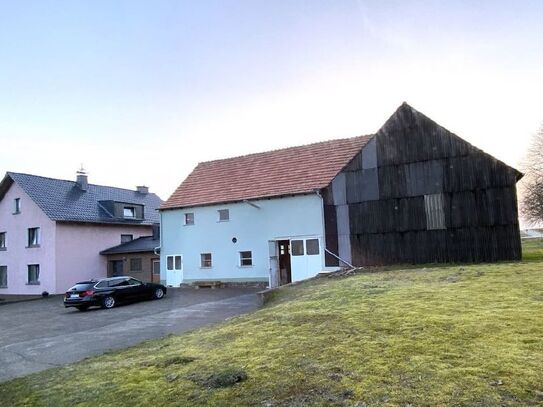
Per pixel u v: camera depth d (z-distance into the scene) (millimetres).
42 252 30562
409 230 19688
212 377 5574
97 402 5379
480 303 7996
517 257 17734
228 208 24766
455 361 5016
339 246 21141
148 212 37875
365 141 24766
